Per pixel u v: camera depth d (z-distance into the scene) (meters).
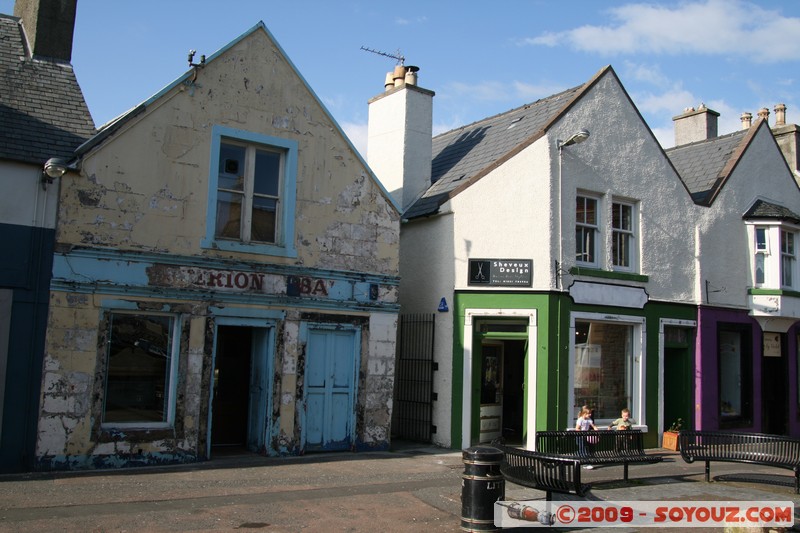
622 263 15.70
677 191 16.73
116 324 11.05
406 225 16.08
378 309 13.52
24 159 10.38
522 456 8.84
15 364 10.16
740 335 18.02
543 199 14.27
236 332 13.14
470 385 14.28
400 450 13.71
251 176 12.45
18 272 10.27
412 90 16.83
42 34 12.41
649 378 15.58
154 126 11.42
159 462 11.07
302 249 12.73
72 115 11.66
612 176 15.44
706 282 17.08
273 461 11.73
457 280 14.67
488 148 16.64
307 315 12.67
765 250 18.30
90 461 10.53
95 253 10.77
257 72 12.46
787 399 18.69
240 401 13.11
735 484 11.06
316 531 7.52
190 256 11.53
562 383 13.98
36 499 8.37
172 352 11.39
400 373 15.71
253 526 7.58
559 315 14.09
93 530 7.18
